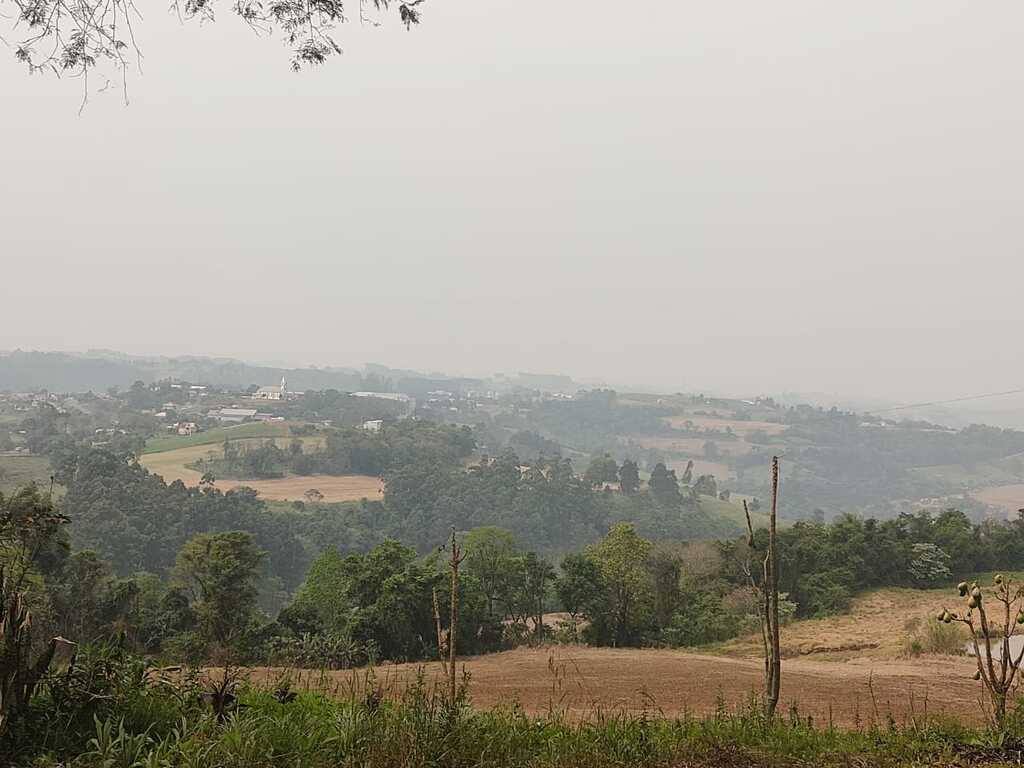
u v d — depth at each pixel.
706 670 23.41
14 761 4.79
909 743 6.23
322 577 32.84
